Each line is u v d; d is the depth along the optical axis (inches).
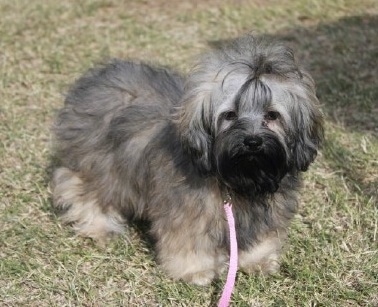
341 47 87.0
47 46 89.0
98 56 86.2
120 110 58.1
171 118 52.7
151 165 55.1
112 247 59.4
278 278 56.3
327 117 73.6
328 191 64.3
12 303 54.8
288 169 51.6
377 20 95.2
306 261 57.4
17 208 63.0
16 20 96.7
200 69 50.6
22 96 78.1
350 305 54.1
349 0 101.7
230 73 49.0
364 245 58.6
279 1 103.4
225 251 56.0
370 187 64.6
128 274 56.8
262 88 48.5
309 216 61.7
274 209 55.1
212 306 54.4
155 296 55.1
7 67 83.7
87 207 60.8
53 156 67.4
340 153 68.2
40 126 73.2
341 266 56.7
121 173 57.8
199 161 50.8
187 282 55.9
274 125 49.9
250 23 96.0
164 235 55.1
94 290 55.6
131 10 101.5
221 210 53.2
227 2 103.9
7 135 71.7
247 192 52.3
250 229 55.0
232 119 49.6
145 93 58.6
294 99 49.9
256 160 49.7
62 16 98.6
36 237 60.1
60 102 77.0
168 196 54.0
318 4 100.9
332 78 80.0
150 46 89.2
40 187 65.2
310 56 85.2
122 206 59.4
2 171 67.3
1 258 58.3
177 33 93.4
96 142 58.8
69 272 57.0
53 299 55.1
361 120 73.3
